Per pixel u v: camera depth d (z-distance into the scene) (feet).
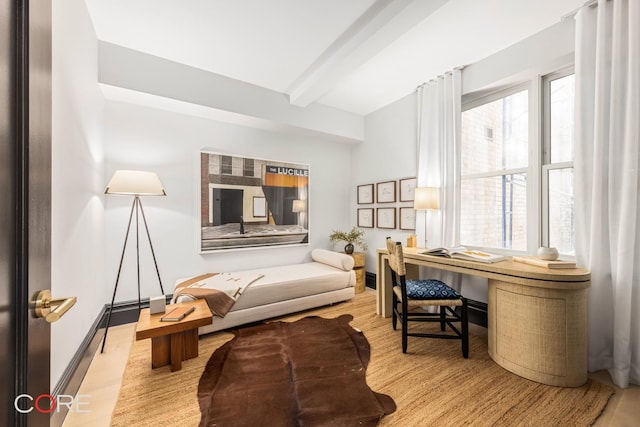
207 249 10.29
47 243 2.32
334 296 10.36
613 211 5.87
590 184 6.29
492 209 9.12
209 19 6.76
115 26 7.02
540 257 6.72
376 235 13.07
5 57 1.80
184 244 9.89
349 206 14.69
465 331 6.72
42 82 2.21
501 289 6.32
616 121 5.82
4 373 1.78
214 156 10.49
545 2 6.27
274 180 12.04
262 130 11.78
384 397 5.19
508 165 8.75
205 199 10.28
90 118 6.74
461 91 9.20
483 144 9.39
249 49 8.04
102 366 6.30
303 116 11.58
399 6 6.05
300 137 12.89
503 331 6.25
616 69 5.79
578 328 5.53
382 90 10.98
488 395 5.26
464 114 9.95
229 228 10.82
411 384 5.60
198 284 8.68
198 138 10.19
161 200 9.46
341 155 14.34
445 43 7.86
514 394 5.29
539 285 5.62
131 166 8.91
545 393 5.32
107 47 7.66
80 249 5.85
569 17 6.75
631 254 5.58
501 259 7.00
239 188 11.08
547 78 7.87
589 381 5.70
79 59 5.85
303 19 6.77
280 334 7.93
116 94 8.20
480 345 7.35
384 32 6.73
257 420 4.60
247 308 8.45
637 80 5.52
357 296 11.94
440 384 5.61
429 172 10.09
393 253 7.50
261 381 5.69
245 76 9.61
